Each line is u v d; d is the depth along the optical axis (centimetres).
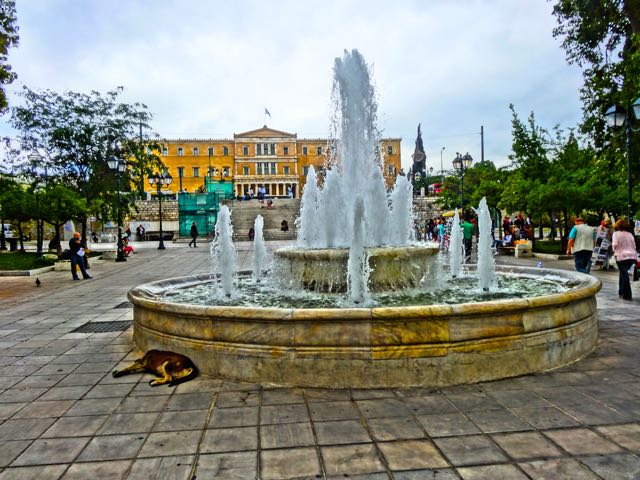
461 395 373
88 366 492
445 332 393
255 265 862
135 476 267
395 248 623
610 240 1276
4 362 518
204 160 8719
